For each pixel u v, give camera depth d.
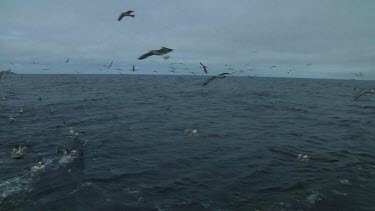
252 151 32.31
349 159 30.08
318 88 124.81
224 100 74.88
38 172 26.95
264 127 44.06
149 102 70.44
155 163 28.88
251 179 25.38
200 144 34.78
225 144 34.84
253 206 21.45
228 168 27.59
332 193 23.09
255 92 98.00
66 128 42.81
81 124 45.72
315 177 25.73
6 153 32.09
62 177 25.84
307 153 31.89
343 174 26.28
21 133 40.09
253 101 73.56
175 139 36.91
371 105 70.06
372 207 21.42
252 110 59.62
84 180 25.19
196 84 136.12
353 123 47.66
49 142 35.84
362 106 68.06
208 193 23.11
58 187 24.12
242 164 28.53
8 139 37.16
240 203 21.80
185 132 39.34
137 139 36.91
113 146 34.06
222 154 31.34
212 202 21.94
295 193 23.11
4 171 27.23
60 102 69.56
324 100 78.56
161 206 21.44
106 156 30.80
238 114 54.84
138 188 23.89
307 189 23.66
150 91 98.38
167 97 80.81
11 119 48.56
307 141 36.53
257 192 23.28
